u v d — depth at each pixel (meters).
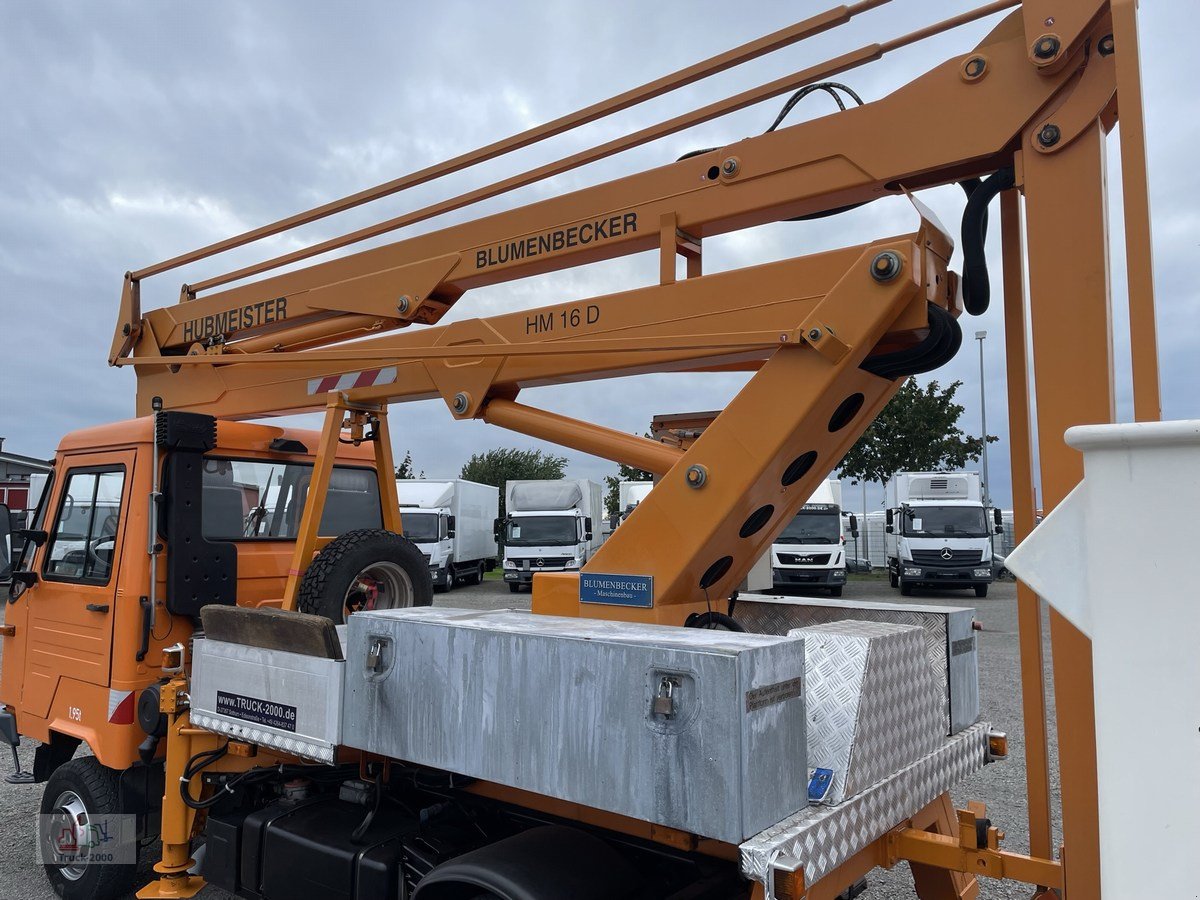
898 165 2.59
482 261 3.61
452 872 2.40
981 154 2.43
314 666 2.83
